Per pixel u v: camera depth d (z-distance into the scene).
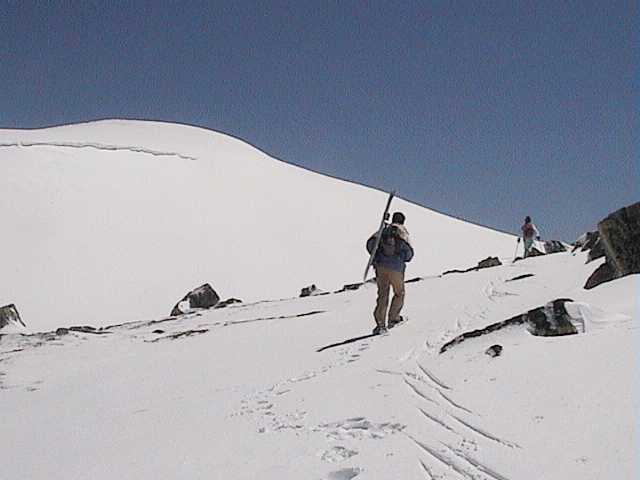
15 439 7.79
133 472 5.59
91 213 44.28
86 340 16.20
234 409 7.22
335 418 6.09
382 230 10.94
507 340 7.30
